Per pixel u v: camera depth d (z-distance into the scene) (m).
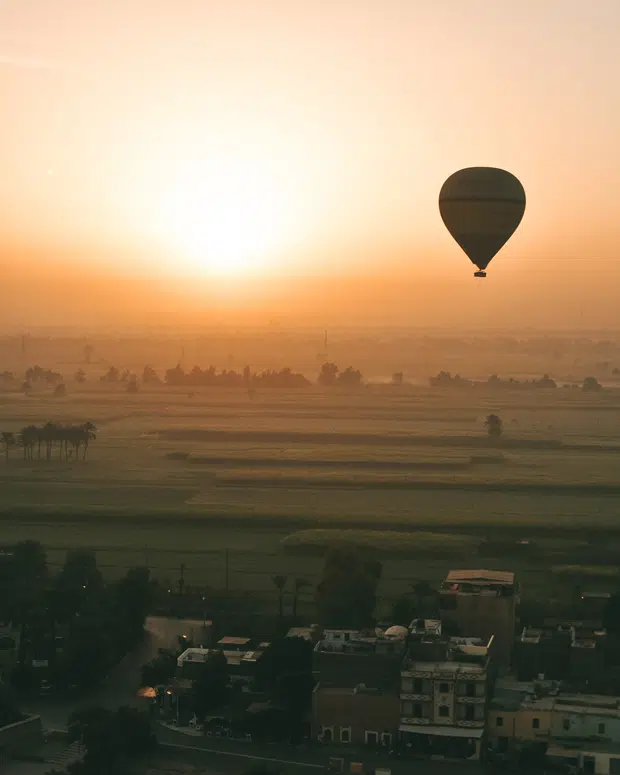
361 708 114.44
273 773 103.75
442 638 123.06
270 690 124.56
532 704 115.88
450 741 112.25
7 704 116.75
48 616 137.88
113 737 107.75
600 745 111.19
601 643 128.00
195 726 118.94
